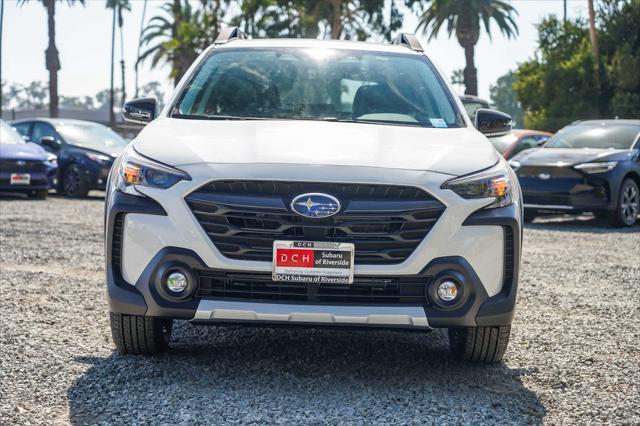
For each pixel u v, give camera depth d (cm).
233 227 373
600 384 404
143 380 389
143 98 507
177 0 4672
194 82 492
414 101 484
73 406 351
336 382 394
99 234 955
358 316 372
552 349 474
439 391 385
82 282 646
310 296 377
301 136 414
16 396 362
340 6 4016
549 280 715
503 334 414
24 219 1107
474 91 3541
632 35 3503
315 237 372
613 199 1209
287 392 375
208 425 329
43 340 462
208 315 375
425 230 377
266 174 373
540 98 3612
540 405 369
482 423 340
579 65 3494
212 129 430
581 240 1041
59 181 1680
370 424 335
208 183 376
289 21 4391
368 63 514
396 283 379
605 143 1298
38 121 1753
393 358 443
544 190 1220
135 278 384
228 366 416
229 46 530
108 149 1680
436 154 401
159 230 378
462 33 3509
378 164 382
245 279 377
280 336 487
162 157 391
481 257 381
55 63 4488
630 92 3412
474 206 382
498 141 1513
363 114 470
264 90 483
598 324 545
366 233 373
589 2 3503
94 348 448
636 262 839
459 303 379
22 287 617
